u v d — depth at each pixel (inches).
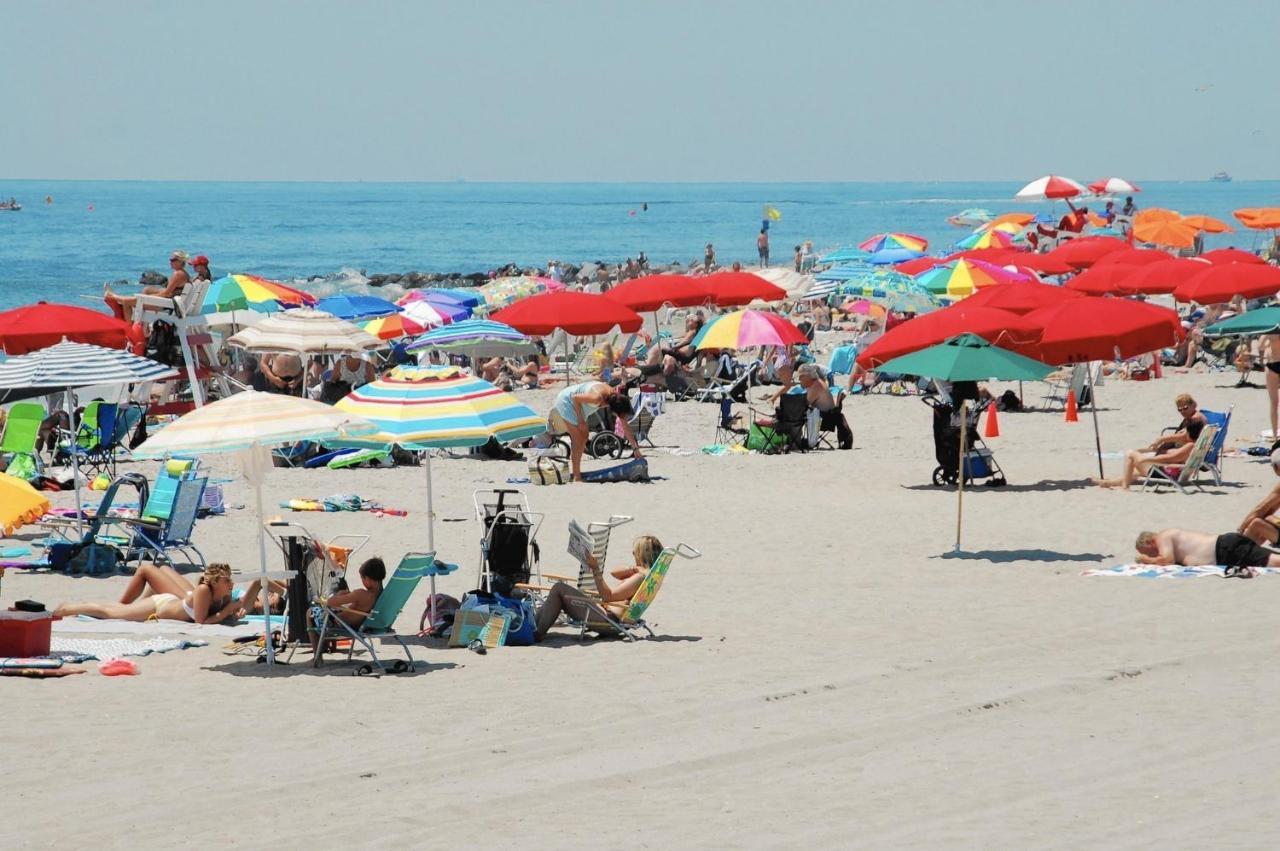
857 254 6565.0
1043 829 896.9
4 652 1449.3
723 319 3710.6
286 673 1408.7
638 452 2790.4
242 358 4074.8
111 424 2751.0
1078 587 1756.9
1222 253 4692.4
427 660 1467.8
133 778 1063.6
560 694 1309.1
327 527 2281.0
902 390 4138.8
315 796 1011.9
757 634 1550.2
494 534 1567.4
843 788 1003.9
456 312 4643.2
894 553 2023.9
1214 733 1120.2
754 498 2544.3
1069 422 3499.0
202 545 2145.7
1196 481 2581.2
